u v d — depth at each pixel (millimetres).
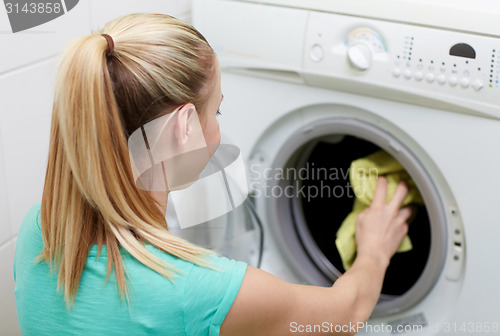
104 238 701
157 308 674
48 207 721
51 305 716
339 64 1147
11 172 1085
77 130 646
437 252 1155
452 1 1040
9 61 1030
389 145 1162
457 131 1081
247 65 1252
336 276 1365
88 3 1167
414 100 1100
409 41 1072
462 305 1160
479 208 1095
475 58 1021
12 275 1137
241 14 1230
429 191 1141
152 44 682
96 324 688
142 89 672
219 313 685
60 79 648
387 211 1187
